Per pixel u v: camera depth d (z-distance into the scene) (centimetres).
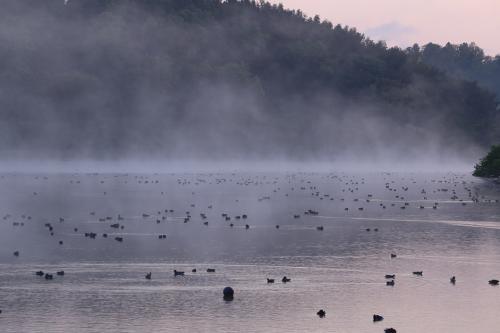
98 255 14238
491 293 11288
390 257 14112
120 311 10244
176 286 11631
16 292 11225
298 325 9706
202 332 9394
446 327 9694
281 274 12544
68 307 10431
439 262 13612
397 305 10631
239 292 11275
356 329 9581
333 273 12631
